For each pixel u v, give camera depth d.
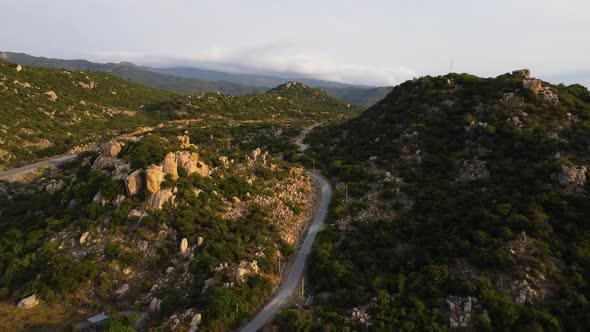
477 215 51.50
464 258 45.03
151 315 42.38
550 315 35.59
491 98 83.06
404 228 56.84
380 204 67.06
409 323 37.56
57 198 65.25
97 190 57.34
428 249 49.34
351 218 64.50
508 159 64.75
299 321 39.38
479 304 38.41
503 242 45.03
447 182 67.44
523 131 68.12
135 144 66.50
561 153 61.09
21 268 48.31
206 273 47.16
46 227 55.44
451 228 52.31
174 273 48.00
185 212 54.59
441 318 38.00
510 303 37.44
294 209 67.12
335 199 71.56
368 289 44.44
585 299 37.12
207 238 52.19
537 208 48.97
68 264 47.72
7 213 66.00
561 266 41.62
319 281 47.97
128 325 40.03
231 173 70.56
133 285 47.06
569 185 52.38
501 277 41.28
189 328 39.09
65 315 43.00
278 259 53.28
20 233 55.09
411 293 41.47
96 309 44.03
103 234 51.62
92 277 47.06
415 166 75.94
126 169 58.72
